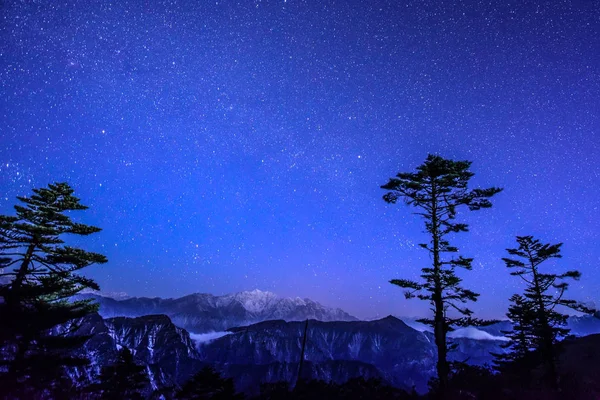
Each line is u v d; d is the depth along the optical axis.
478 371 26.33
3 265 23.03
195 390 28.95
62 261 24.23
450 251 23.48
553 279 35.75
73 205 26.11
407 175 25.17
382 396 30.83
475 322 21.78
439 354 21.83
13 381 21.31
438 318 22.38
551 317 34.56
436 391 22.30
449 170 24.34
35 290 22.92
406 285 23.16
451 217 24.12
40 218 24.89
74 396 23.92
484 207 24.06
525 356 38.31
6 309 21.95
